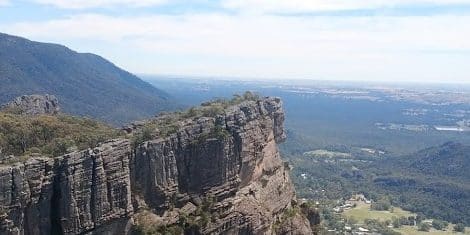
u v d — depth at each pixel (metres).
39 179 67.88
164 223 83.56
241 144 100.25
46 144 80.75
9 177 63.62
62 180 69.00
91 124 99.94
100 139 82.38
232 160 98.00
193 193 91.00
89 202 71.38
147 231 79.62
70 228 69.12
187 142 91.31
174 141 88.94
